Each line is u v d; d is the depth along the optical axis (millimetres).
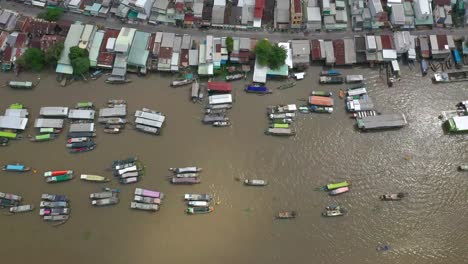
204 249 105438
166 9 130750
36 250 105062
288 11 131750
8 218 108375
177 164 114938
